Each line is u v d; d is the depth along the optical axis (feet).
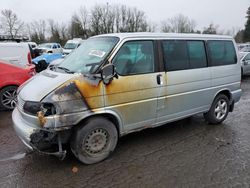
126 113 13.96
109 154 14.01
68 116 12.06
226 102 19.76
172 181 12.10
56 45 96.58
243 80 43.21
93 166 13.41
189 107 17.01
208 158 14.25
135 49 14.17
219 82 18.57
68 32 196.24
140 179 12.26
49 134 11.99
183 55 16.17
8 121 20.63
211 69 17.83
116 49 13.56
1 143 16.29
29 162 13.87
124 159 14.11
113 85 13.21
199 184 11.87
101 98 12.91
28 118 12.42
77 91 12.26
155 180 12.18
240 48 59.21
